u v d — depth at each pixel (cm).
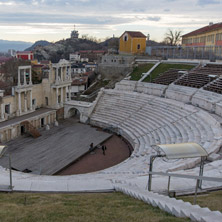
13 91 4716
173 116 4225
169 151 1373
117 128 4722
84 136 4547
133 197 1473
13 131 4300
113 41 11719
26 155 3656
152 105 4891
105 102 5588
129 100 5350
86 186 1769
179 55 7275
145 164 2705
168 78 5738
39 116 4931
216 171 1889
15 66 7925
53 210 1246
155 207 1231
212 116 3791
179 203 1220
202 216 963
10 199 1469
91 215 1166
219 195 1459
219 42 6562
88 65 11831
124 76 6819
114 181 1878
